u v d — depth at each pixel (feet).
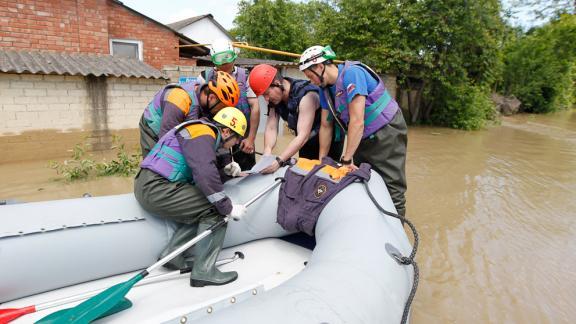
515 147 34.19
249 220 8.80
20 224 6.75
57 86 21.85
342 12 43.91
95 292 6.82
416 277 6.59
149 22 32.14
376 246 6.76
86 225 7.12
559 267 12.32
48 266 6.72
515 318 9.70
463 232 14.82
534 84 70.79
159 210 7.30
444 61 42.34
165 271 7.73
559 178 23.39
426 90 44.29
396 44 42.04
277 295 5.26
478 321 9.53
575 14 48.24
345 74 9.30
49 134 22.03
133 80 24.09
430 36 40.83
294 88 10.90
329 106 9.95
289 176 9.01
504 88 73.97
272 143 11.59
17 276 6.49
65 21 24.79
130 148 24.50
